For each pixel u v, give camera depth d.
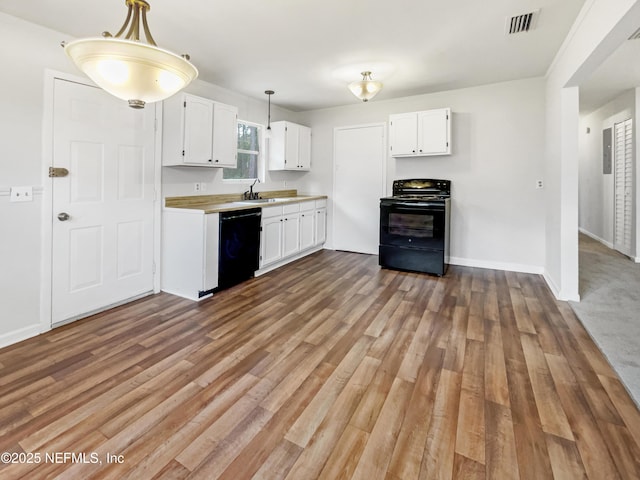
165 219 3.47
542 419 1.63
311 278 4.00
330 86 4.22
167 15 2.46
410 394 1.83
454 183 4.55
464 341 2.43
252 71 3.66
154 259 3.45
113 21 2.48
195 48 3.06
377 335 2.54
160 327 2.67
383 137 5.04
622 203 5.12
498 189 4.31
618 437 1.51
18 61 2.41
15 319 2.46
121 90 1.62
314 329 2.64
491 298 3.31
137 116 3.19
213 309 3.04
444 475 1.32
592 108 5.99
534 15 2.49
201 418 1.65
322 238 5.52
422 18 2.53
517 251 4.29
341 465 1.38
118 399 1.78
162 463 1.38
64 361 2.16
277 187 5.38
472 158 4.41
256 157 5.03
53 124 2.60
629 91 4.79
